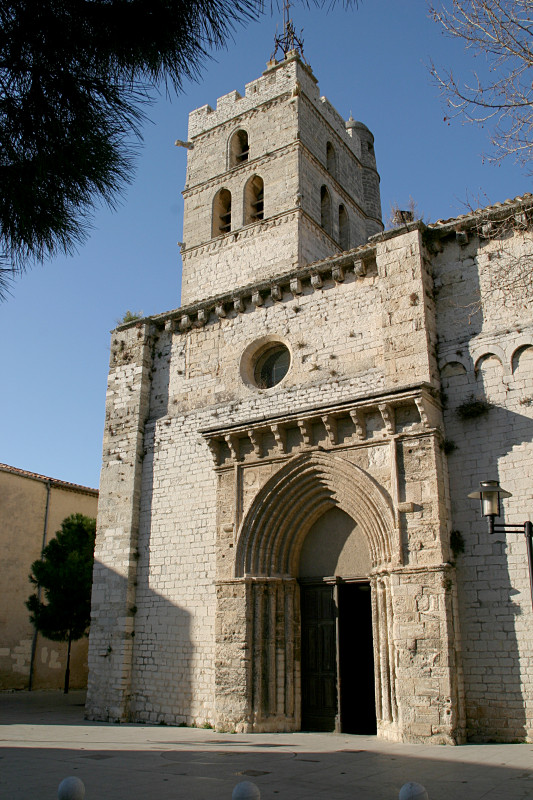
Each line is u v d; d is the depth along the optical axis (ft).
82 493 133.69
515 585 52.06
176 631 68.95
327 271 70.69
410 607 53.31
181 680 66.74
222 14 22.25
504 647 51.19
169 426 77.77
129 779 35.45
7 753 44.98
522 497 53.72
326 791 32.19
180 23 22.54
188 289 101.40
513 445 55.26
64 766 39.73
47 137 23.31
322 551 64.28
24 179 23.35
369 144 136.67
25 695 105.19
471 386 58.75
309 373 68.59
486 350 58.75
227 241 100.01
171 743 51.29
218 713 60.64
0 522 116.67
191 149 111.96
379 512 57.72
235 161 107.86
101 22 22.47
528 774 36.19
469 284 61.87
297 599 63.98
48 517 125.18
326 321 69.21
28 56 22.54
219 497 67.92
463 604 53.78
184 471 74.54
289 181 97.25
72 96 23.17
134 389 81.61
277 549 64.28
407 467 57.00
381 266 65.05
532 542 39.55
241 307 76.48
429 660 51.39
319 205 101.35
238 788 22.18
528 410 55.31
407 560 54.75
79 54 22.90
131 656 71.36
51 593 103.65
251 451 67.36
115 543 75.97
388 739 52.95
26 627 116.26
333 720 59.21
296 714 60.49
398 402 57.98
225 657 61.82
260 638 61.52
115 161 24.44
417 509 55.42
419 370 59.57
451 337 61.26
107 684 70.59
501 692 50.42
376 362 64.23
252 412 70.95
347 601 64.08
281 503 64.18
